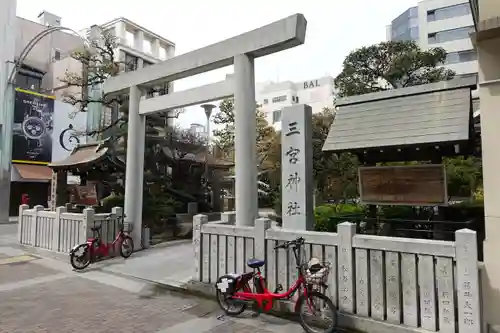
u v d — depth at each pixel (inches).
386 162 316.5
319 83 2018.9
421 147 246.1
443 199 244.2
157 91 676.1
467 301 144.3
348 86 647.1
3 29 781.9
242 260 221.1
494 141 174.1
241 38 296.7
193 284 242.8
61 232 362.6
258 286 198.7
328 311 172.4
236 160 287.6
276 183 708.0
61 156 895.7
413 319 158.1
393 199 262.4
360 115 279.6
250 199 282.2
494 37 178.1
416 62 614.5
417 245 157.9
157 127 698.8
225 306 205.2
